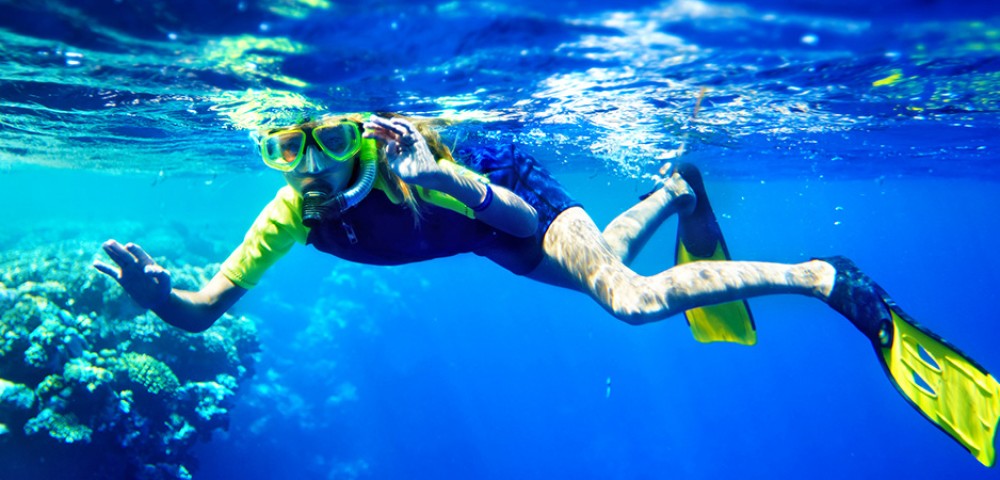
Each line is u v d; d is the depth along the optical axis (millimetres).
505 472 32750
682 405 48469
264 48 5574
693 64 6633
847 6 4613
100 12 4742
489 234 3914
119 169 22016
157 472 10648
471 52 5801
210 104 8641
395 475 27156
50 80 7250
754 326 5367
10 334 9414
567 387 40125
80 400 9594
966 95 8820
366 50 5625
